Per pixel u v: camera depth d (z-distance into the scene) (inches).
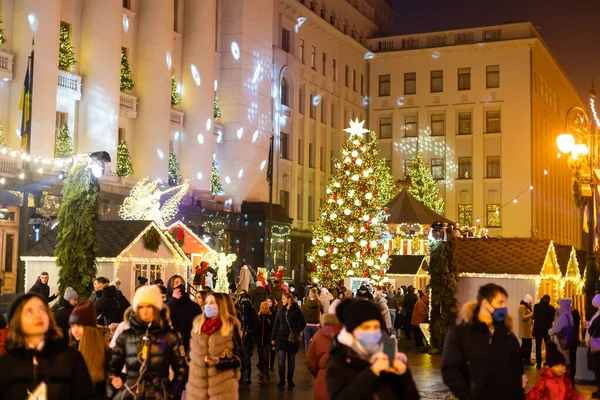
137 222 863.7
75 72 1362.0
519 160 2495.1
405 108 2618.1
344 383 185.5
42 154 1193.4
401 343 1136.8
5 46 1211.2
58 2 1246.3
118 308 517.3
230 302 367.2
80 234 631.8
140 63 1526.8
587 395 603.2
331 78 2413.9
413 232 1392.7
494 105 2529.5
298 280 2095.2
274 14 2064.5
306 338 709.3
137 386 292.4
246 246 1772.9
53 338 214.8
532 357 879.7
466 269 912.9
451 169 2561.5
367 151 1349.7
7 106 1203.9
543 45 2603.3
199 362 356.8
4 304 1097.4
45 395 207.8
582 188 832.9
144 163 1494.8
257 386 636.1
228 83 1854.1
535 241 928.3
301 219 2220.7
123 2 1509.6
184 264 914.1
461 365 257.4
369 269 1309.1
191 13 1696.6
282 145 2118.6
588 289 935.0
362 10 2677.2
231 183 1830.7
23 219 1136.2
